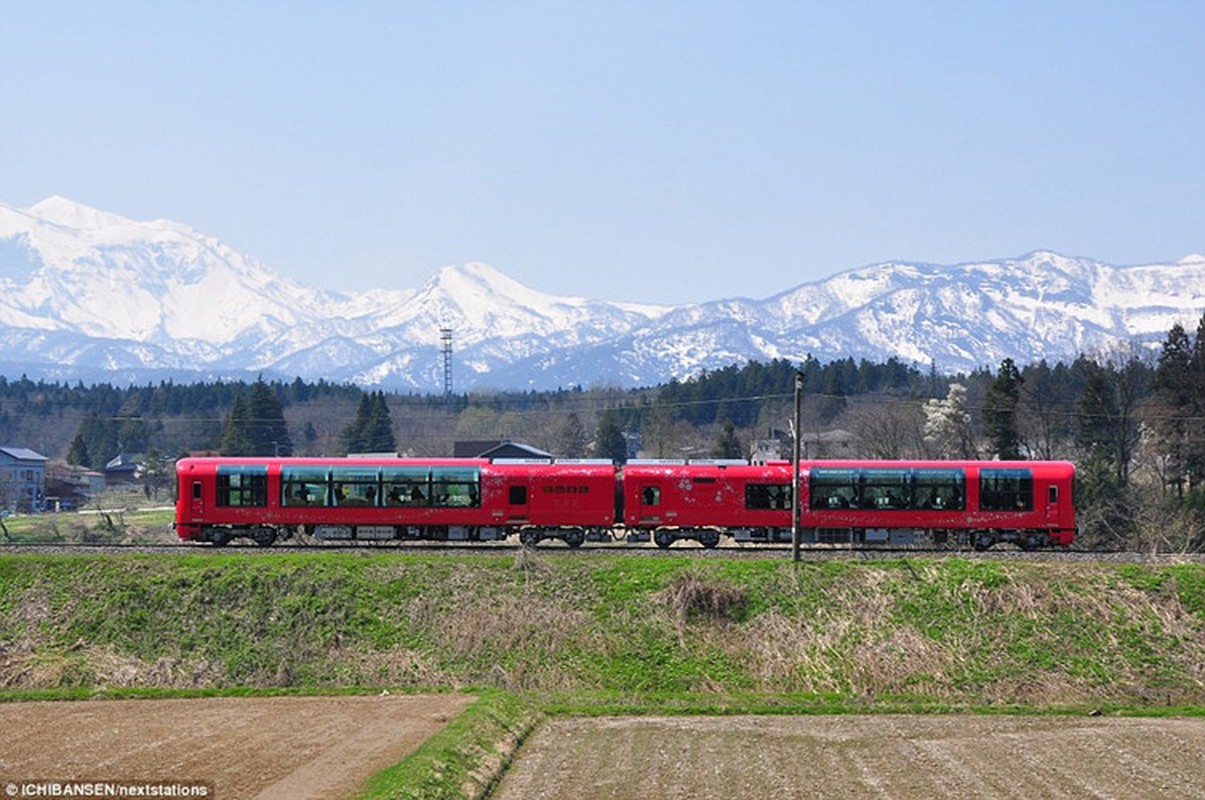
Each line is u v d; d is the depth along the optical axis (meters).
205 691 45.81
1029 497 60.12
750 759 36.81
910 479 60.22
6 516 118.81
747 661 49.75
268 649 49.88
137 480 167.38
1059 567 54.22
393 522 60.16
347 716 41.12
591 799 32.41
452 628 51.06
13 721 40.53
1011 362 97.75
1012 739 39.66
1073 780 34.28
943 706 44.78
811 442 127.12
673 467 60.59
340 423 194.00
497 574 53.94
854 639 50.50
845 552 59.34
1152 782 34.12
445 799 31.25
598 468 60.59
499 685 47.94
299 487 60.19
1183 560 56.19
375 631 51.00
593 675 49.09
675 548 61.16
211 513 60.06
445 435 191.50
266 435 145.25
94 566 54.31
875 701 45.88
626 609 52.09
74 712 42.22
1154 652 49.66
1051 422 103.31
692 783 33.97
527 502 60.22
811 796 32.62
